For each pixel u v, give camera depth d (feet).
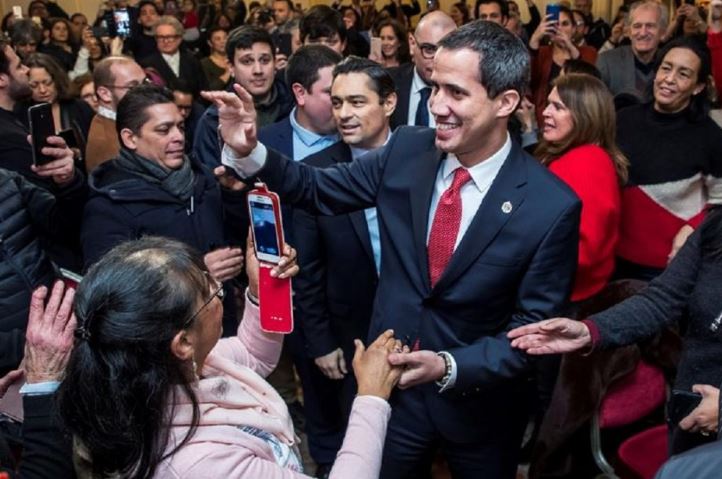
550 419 6.93
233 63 10.39
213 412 3.76
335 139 8.61
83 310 3.55
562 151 8.16
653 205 8.75
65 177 6.63
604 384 6.87
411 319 5.57
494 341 5.32
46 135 6.44
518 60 4.97
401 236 5.58
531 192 5.24
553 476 7.90
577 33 18.89
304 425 9.72
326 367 7.82
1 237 6.40
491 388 5.37
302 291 7.65
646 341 6.99
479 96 4.93
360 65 7.35
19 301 6.44
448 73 4.94
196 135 8.88
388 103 7.50
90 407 3.46
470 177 5.31
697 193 8.70
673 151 8.62
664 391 7.08
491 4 14.85
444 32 9.75
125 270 3.57
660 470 2.75
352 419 4.47
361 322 7.66
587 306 7.11
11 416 5.00
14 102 9.18
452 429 5.71
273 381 9.95
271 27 22.97
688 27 16.11
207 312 3.73
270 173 5.49
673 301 5.62
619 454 6.57
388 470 6.01
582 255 7.50
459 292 5.35
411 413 5.82
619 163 8.21
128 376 3.44
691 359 5.43
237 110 5.17
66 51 22.08
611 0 28.53
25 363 4.10
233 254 7.00
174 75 16.07
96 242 6.93
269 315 4.95
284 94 10.77
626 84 13.48
